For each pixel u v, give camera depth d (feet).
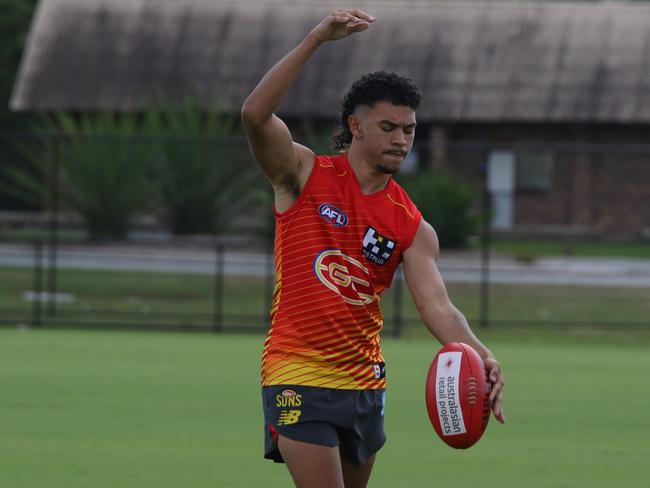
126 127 331.98
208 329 213.25
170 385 143.33
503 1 499.51
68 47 491.72
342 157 58.13
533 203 450.30
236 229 276.41
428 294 57.72
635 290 268.82
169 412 124.47
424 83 468.34
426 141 463.01
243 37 495.41
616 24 485.56
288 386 56.75
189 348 182.60
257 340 196.34
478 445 108.88
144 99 426.51
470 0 504.02
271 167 56.70
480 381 54.75
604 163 448.65
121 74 481.87
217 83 476.95
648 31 481.87
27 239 274.16
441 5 498.69
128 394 136.05
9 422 117.80
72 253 273.75
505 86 465.06
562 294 262.67
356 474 59.67
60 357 168.25
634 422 122.83
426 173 314.35
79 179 273.13
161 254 270.26
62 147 274.36
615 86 459.73
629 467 99.76
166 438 109.91
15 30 573.74
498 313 238.68
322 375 56.75
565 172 450.30
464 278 282.97
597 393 143.43
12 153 412.77
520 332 217.97
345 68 474.49
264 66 484.33
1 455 101.65
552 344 201.05
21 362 162.30
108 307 236.43
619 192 448.24
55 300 242.37
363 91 56.75
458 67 473.67
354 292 57.11
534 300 254.47
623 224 445.78
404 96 56.29
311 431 56.34
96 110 472.03
